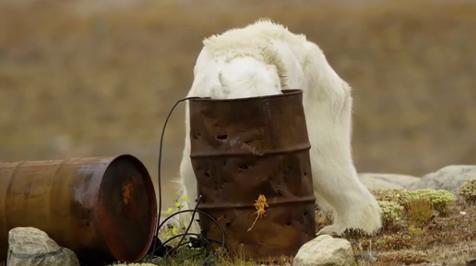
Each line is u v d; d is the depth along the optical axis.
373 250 23.33
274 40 24.02
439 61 101.25
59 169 21.66
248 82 22.52
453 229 24.77
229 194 22.08
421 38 108.31
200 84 23.12
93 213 21.08
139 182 22.19
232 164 21.98
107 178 21.42
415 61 101.88
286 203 22.03
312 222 22.53
